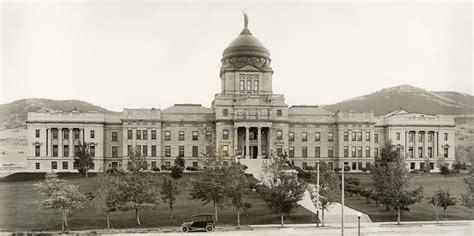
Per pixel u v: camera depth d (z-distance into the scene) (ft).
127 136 377.91
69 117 385.09
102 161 384.88
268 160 318.86
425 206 239.71
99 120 386.32
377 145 420.36
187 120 385.70
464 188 287.07
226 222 198.70
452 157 422.82
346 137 396.37
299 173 281.95
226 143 369.30
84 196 200.64
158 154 377.30
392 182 203.10
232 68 398.01
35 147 382.22
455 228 187.52
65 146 385.91
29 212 211.41
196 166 383.45
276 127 379.55
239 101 369.30
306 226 191.11
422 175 354.13
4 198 241.14
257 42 418.31
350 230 180.96
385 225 195.42
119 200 187.21
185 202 234.17
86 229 185.88
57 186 189.98
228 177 196.65
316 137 397.19
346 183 271.90
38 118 382.42
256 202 233.96
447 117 424.87
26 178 323.37
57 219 199.82
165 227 188.55
